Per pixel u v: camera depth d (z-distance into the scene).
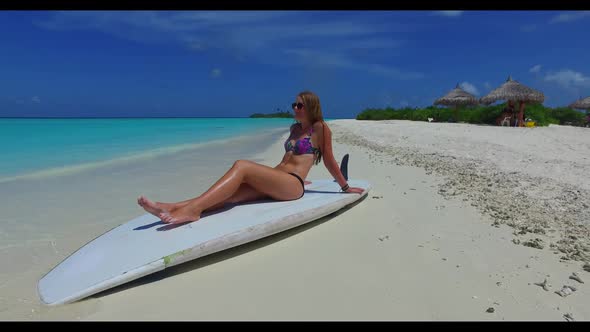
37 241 3.86
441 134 16.22
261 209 3.93
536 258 3.27
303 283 2.88
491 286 2.79
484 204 5.04
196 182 6.95
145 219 3.90
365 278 2.94
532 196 5.46
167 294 2.73
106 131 25.75
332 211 4.32
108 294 2.72
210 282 2.90
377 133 17.89
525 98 21.56
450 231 3.97
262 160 9.95
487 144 12.41
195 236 3.23
